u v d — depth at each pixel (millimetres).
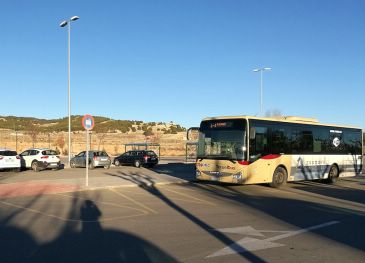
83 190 17719
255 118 18312
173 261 7188
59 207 13156
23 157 29750
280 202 14938
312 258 7496
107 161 33812
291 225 10594
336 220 11375
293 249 8133
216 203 14375
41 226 10133
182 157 59094
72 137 75312
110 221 10836
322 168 21797
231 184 20906
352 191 19016
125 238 8891
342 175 23250
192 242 8586
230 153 18047
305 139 20812
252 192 18000
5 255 7527
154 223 10609
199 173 18938
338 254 7789
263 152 18469
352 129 24125
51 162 29672
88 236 9062
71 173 27438
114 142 73188
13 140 69500
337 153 22875
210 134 18812
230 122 18312
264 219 11398
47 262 7098
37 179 22422
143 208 13070
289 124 19938
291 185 21438
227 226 10328
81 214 11883
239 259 7367
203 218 11406
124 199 15133
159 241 8641
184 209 12938
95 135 79375
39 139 71938
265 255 7660
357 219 11570
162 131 96938
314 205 14297
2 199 14992
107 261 7160
